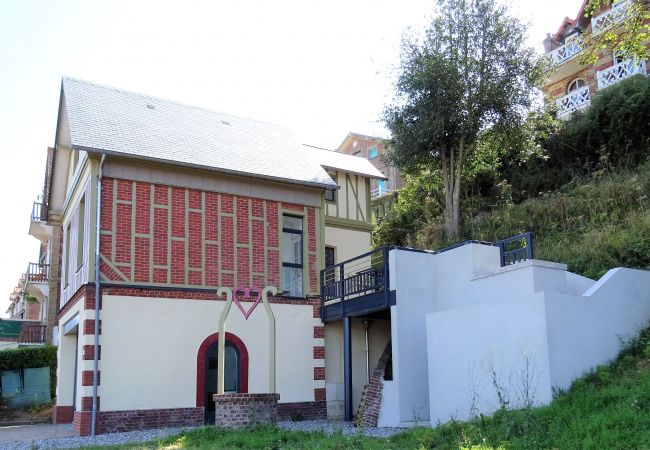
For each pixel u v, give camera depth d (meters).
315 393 14.54
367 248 19.33
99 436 11.38
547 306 8.69
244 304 14.02
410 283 12.36
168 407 12.65
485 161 22.25
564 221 17.45
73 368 15.79
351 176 19.72
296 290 15.06
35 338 25.98
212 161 14.31
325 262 17.19
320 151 20.75
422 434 8.51
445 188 21.03
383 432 10.59
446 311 10.55
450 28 20.23
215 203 14.22
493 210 21.39
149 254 13.12
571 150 21.23
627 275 9.78
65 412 15.46
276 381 14.10
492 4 20.16
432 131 20.05
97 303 12.27
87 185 13.37
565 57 24.81
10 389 18.77
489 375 9.48
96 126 13.83
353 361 15.15
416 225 24.30
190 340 13.21
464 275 11.84
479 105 19.94
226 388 13.46
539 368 8.62
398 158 21.23
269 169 15.14
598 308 9.21
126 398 12.23
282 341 14.39
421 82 19.86
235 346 13.73
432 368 10.73
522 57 20.14
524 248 11.61
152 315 12.88
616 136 19.66
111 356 12.26
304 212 15.52
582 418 7.01
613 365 8.84
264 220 14.81
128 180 13.21
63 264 17.02
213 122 17.05
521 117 20.33
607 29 13.30
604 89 21.28
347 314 13.81
